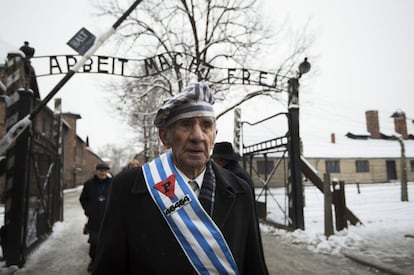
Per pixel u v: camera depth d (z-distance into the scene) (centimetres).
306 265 502
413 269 452
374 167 3197
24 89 523
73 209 1368
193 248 126
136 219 130
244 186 156
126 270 130
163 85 1270
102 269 127
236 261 134
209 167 151
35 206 621
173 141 142
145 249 125
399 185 2808
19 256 490
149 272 123
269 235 736
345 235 666
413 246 586
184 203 132
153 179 138
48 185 746
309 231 725
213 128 146
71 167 3553
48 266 510
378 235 675
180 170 143
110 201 137
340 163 3091
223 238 131
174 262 123
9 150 510
